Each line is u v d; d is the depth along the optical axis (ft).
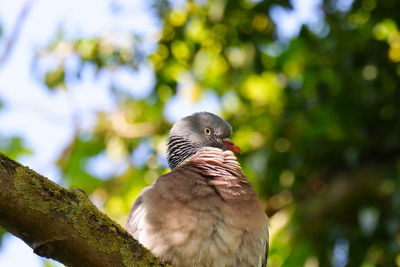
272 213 48.14
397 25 44.47
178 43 49.80
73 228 18.42
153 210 24.14
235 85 52.03
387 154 46.91
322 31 47.93
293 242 45.42
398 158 45.32
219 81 52.95
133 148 52.70
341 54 46.19
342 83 46.19
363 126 46.01
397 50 45.24
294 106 48.01
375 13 44.55
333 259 45.37
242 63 50.37
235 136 50.29
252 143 50.01
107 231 18.93
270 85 51.88
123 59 48.91
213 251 23.72
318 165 48.47
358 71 45.78
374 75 44.98
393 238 41.45
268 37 47.42
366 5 45.96
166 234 23.75
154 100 51.42
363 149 47.19
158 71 49.96
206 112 33.09
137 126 53.16
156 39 49.19
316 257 45.16
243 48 49.24
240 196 25.20
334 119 46.37
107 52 48.91
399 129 44.75
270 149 47.85
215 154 27.45
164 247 23.68
